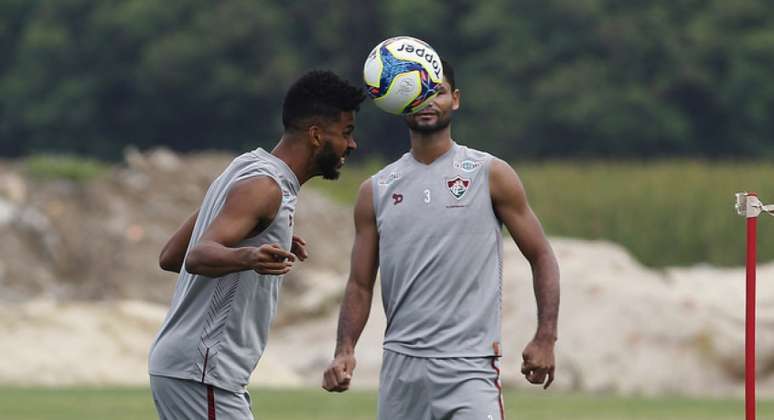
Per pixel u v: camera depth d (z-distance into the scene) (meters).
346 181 143.50
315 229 110.38
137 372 68.44
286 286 99.69
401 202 27.42
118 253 106.06
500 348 27.14
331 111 25.45
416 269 27.17
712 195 118.00
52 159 120.19
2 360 67.81
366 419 50.47
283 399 58.00
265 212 24.66
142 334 72.00
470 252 27.05
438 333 26.97
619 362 69.81
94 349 69.62
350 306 28.16
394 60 27.08
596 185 122.62
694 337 70.56
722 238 115.25
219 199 24.94
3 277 103.62
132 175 117.38
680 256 116.19
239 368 25.25
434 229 27.12
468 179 27.28
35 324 71.44
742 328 72.62
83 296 103.44
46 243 107.69
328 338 83.62
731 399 61.81
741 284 87.62
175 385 25.16
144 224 109.88
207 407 25.08
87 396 58.28
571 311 73.31
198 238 25.11
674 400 60.75
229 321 24.97
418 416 27.34
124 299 102.62
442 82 27.25
